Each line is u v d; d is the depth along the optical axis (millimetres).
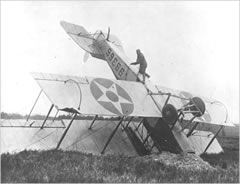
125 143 16531
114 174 10453
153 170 11391
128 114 14352
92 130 16531
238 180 10641
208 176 10836
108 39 21203
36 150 13148
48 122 15766
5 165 10258
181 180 10297
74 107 13031
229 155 18094
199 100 15633
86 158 12195
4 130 14344
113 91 15320
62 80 14031
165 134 15367
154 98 16578
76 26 22094
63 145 14711
